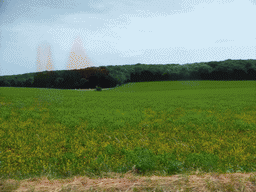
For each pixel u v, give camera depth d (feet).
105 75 317.22
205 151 27.14
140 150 25.18
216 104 81.76
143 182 17.75
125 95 152.15
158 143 30.71
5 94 122.72
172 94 158.92
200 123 43.34
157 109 68.33
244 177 18.40
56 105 81.35
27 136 33.94
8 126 40.29
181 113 59.67
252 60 358.43
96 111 63.21
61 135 35.12
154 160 22.43
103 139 33.53
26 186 17.51
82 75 313.12
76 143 31.30
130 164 22.40
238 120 43.45
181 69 379.96
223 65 357.61
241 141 31.22
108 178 19.47
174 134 35.47
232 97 117.19
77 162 23.72
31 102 87.61
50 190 16.69
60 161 24.47
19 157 25.11
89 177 19.86
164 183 17.40
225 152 26.71
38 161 24.06
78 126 42.63
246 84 272.10
